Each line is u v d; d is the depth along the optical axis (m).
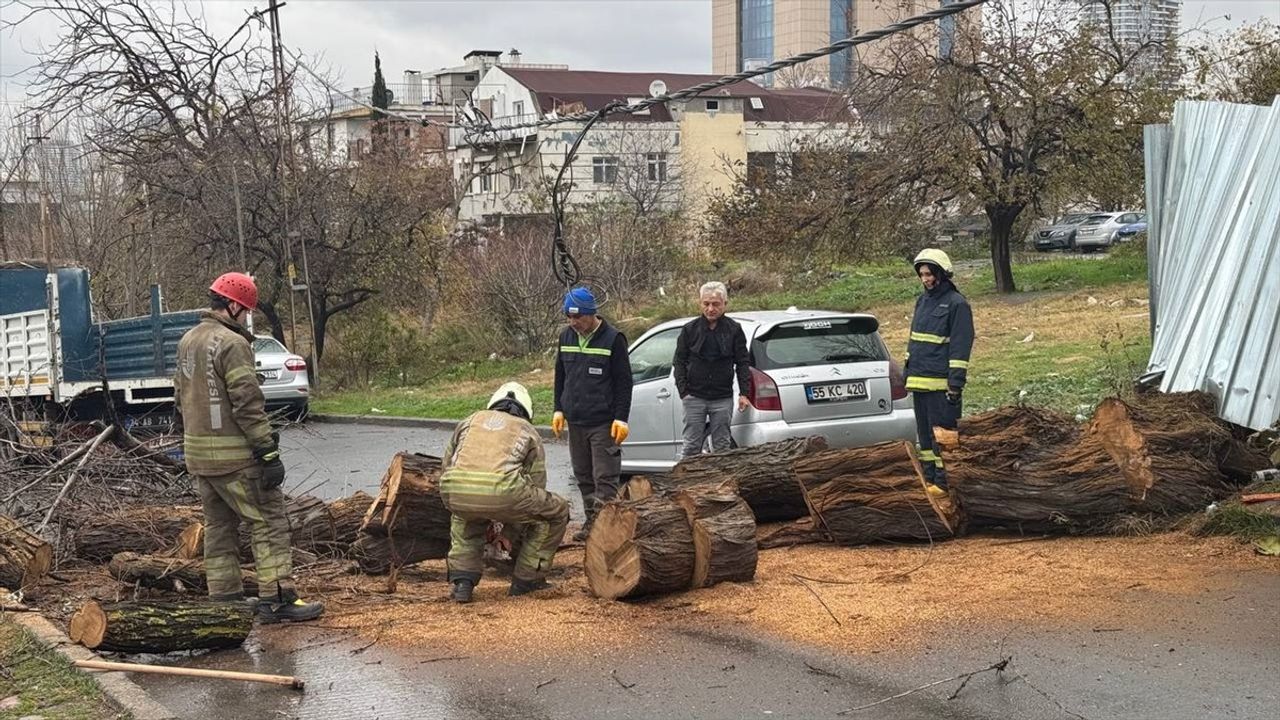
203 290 28.48
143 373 15.12
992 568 7.54
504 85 72.56
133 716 5.28
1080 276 31.41
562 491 12.52
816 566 7.86
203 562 7.64
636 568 7.04
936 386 8.84
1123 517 8.30
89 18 27.02
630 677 5.77
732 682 5.63
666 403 11.20
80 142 31.44
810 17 93.75
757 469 8.75
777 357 10.22
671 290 31.98
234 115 28.41
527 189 46.50
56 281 14.94
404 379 27.92
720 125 65.19
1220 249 9.88
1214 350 9.45
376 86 73.31
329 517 8.50
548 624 6.72
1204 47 31.22
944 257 8.84
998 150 29.25
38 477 9.06
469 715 5.32
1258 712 4.96
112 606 6.33
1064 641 6.01
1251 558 7.43
